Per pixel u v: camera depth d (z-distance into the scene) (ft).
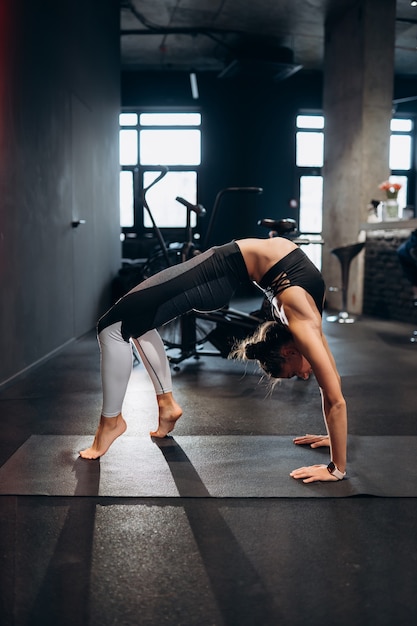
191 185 40.98
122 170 41.01
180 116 40.86
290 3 29.22
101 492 7.43
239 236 40.75
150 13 31.35
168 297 8.00
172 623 4.87
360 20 27.84
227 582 5.49
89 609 5.07
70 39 19.16
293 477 7.89
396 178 42.73
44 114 16.28
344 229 29.68
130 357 8.52
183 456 8.77
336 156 30.35
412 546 6.17
